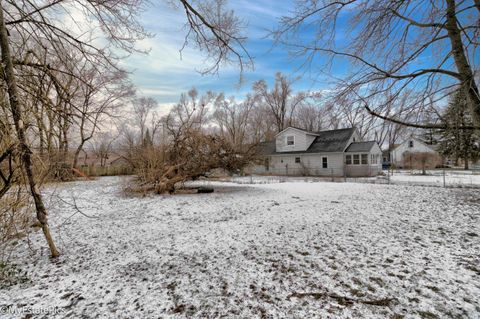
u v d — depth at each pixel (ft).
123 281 9.45
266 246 13.03
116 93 16.88
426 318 6.73
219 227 17.15
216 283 9.14
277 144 75.10
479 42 9.61
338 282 8.93
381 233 14.73
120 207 24.59
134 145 35.88
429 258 10.85
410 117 10.50
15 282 9.40
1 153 9.06
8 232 10.23
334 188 37.42
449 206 22.20
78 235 15.70
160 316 7.14
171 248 13.16
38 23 12.01
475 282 8.64
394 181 46.57
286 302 7.73
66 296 8.37
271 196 30.35
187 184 45.09
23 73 11.39
